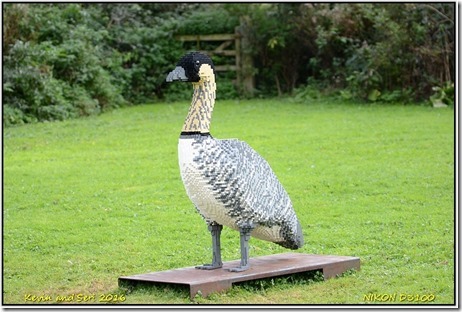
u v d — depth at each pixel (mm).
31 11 24766
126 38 28047
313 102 25500
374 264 9836
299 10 27609
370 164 15797
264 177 8828
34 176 15633
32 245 11289
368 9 25750
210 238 11484
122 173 15758
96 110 23828
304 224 11977
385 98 24469
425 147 17156
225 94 27859
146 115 23578
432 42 24219
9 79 22156
